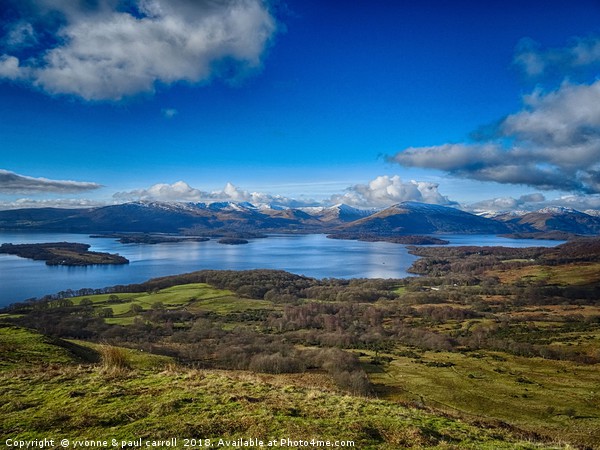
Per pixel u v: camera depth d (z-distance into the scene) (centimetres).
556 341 10062
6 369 2475
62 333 10088
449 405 5559
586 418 5034
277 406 1684
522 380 6931
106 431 1390
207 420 1485
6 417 1492
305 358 7262
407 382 6712
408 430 1550
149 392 1811
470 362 8269
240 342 9088
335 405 1808
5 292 17775
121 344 7812
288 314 12825
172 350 7819
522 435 2050
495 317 13312
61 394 1764
